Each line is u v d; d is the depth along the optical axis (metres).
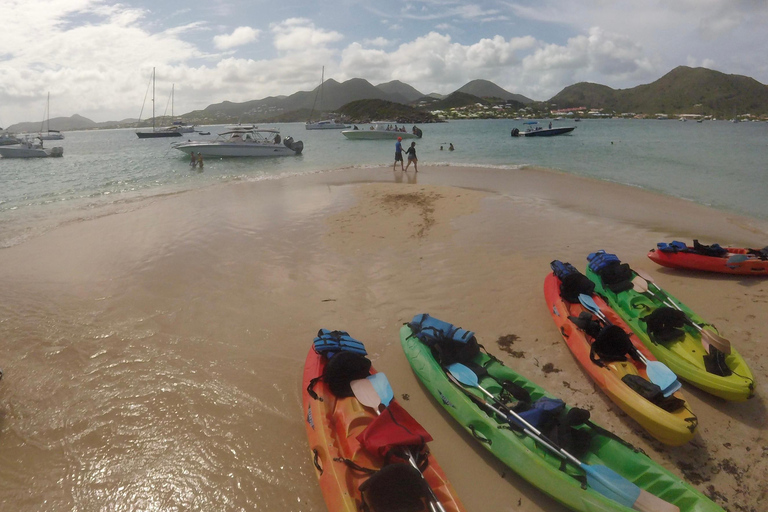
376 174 21.44
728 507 4.12
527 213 13.06
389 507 3.72
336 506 3.68
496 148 35.03
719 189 16.84
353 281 8.84
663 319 6.09
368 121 136.38
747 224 12.13
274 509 4.19
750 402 5.39
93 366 6.38
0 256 10.85
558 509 4.13
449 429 5.10
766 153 29.27
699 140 44.56
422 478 3.68
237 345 6.79
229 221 13.08
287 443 4.95
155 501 4.30
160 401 5.62
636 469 4.12
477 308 7.70
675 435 4.50
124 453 4.87
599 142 41.56
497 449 4.48
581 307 6.83
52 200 17.19
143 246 11.13
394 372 6.10
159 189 19.20
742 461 4.60
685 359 5.72
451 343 5.79
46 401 5.70
